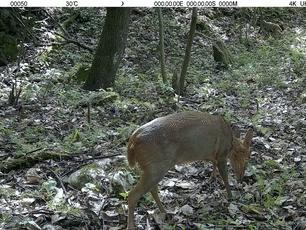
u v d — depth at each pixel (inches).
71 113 192.7
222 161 122.3
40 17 311.3
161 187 130.0
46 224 110.1
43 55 266.2
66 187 130.0
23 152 149.6
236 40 360.5
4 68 248.8
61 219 110.7
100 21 327.6
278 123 185.9
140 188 107.3
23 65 249.0
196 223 111.6
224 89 242.5
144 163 107.6
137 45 314.3
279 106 213.2
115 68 234.2
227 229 109.9
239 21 394.9
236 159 127.6
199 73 272.7
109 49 232.8
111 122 181.6
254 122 185.5
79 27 320.5
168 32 338.6
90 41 307.4
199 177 137.5
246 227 110.6
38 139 163.8
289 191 129.0
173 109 203.0
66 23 315.9
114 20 232.5
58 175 135.3
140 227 110.3
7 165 140.7
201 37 348.2
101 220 112.0
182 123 112.4
